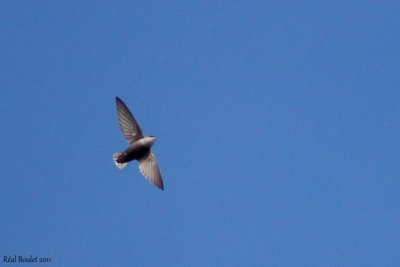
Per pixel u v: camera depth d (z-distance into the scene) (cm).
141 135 1814
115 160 1786
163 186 1778
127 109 1823
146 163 1797
